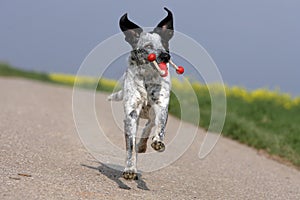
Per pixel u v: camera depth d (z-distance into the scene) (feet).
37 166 33.40
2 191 26.53
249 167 44.32
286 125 66.95
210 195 32.42
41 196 26.71
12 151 37.01
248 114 73.31
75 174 32.83
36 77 158.61
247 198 32.96
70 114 64.80
